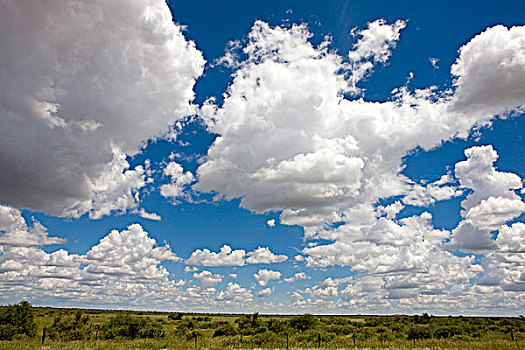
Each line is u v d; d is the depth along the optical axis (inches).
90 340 1509.6
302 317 2274.9
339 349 1143.0
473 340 1467.8
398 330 2267.5
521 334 1863.9
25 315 1480.1
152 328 1914.4
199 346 1277.1
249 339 1615.4
